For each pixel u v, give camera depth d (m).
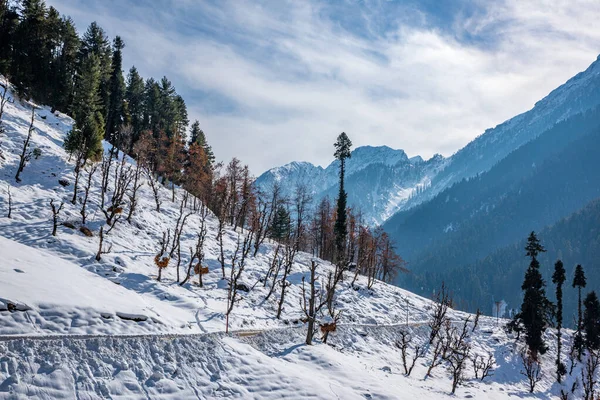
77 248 35.50
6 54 70.31
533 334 55.75
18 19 74.88
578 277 64.25
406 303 62.06
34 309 19.25
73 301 21.22
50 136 59.00
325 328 36.00
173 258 44.25
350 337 42.34
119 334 20.98
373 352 41.19
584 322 62.47
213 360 22.61
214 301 36.91
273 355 29.05
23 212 38.97
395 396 26.19
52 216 40.00
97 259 35.06
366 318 50.41
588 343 60.31
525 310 57.94
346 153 76.25
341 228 71.06
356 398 24.08
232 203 71.00
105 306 22.42
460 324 61.66
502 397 40.69
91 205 46.34
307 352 30.36
